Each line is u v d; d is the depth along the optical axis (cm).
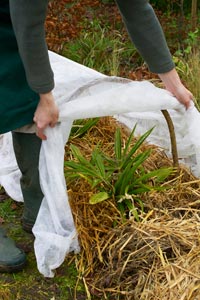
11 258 249
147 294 225
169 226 246
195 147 264
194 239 240
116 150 276
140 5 232
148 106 248
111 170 271
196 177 286
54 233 241
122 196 259
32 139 247
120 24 491
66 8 455
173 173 280
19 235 273
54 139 238
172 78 253
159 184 276
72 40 455
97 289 241
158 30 240
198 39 470
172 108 255
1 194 300
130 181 265
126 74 420
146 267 235
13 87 230
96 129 315
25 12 197
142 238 240
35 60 209
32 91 233
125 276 239
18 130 245
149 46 241
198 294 219
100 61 446
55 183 237
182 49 469
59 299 239
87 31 477
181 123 286
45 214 247
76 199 266
